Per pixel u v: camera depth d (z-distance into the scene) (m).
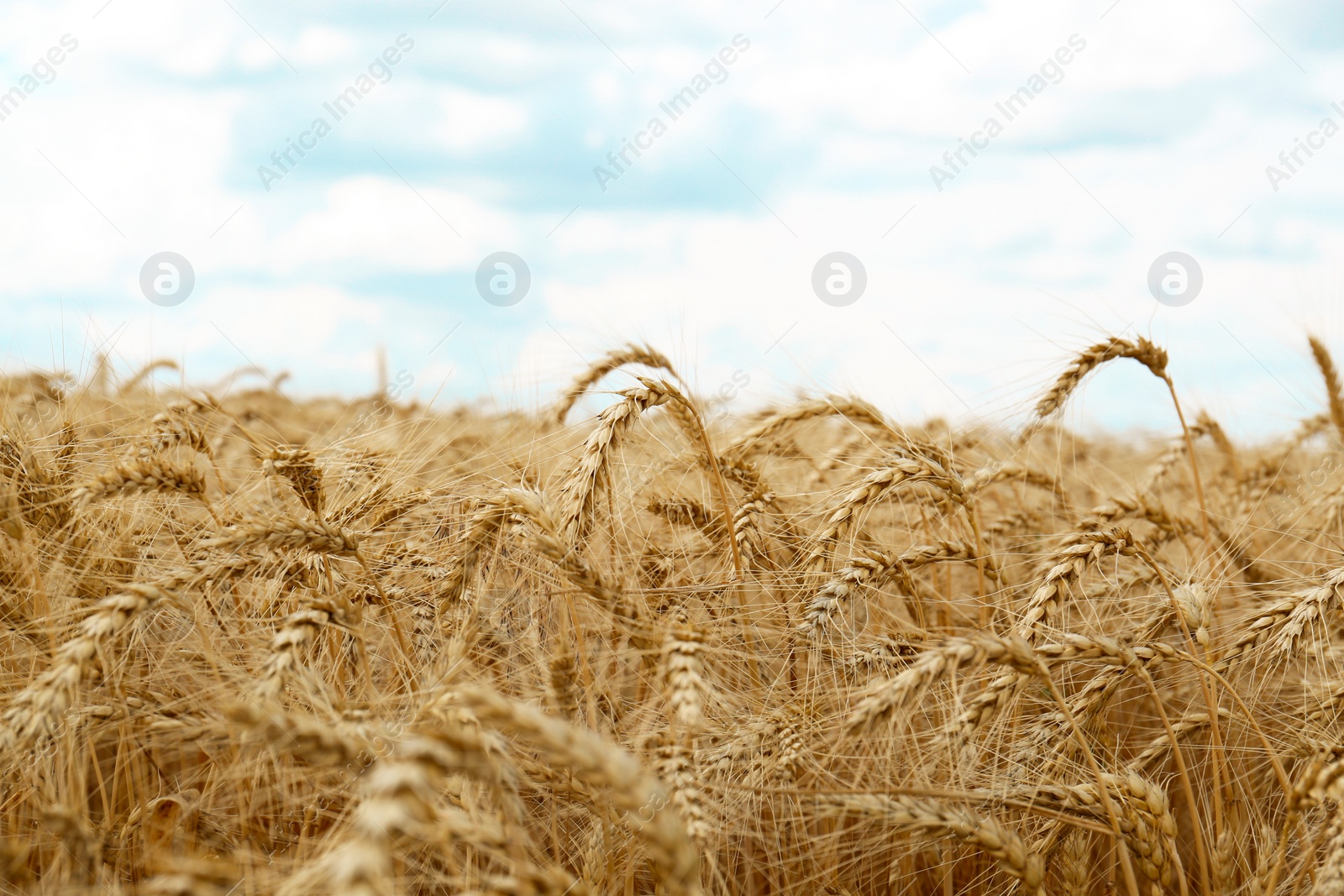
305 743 1.76
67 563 3.11
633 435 3.45
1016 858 2.38
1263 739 2.67
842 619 2.96
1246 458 5.52
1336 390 5.54
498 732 2.12
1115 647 2.59
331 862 1.78
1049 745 2.86
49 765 2.54
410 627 3.19
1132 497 3.66
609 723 2.87
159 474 2.98
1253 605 3.83
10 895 2.15
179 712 2.72
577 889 1.95
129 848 2.57
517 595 3.19
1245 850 2.83
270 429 5.40
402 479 3.62
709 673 2.79
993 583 3.57
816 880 2.83
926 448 3.47
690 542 3.71
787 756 2.62
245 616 3.05
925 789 2.65
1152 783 2.62
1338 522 4.33
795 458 4.56
